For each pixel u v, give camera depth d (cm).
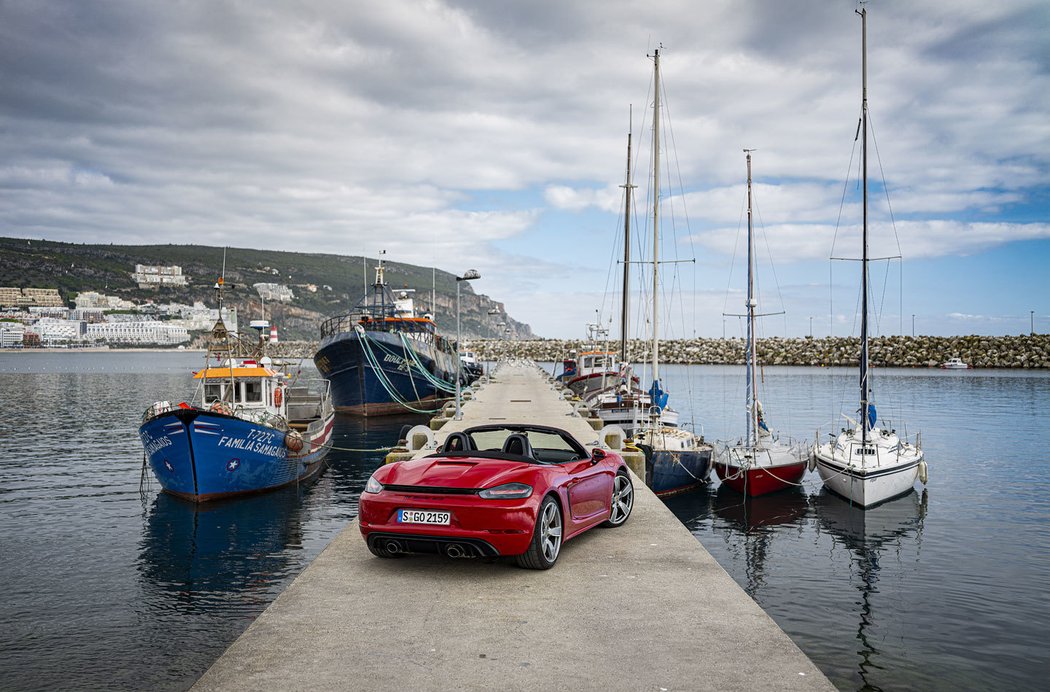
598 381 4738
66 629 1220
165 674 1041
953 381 8794
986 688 1038
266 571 1569
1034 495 2470
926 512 2239
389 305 5553
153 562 1633
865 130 2744
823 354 13275
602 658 479
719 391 7325
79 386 9362
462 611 575
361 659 476
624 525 916
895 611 1381
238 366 2658
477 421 2519
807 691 429
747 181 2816
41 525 1975
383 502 677
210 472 2220
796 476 2531
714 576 681
